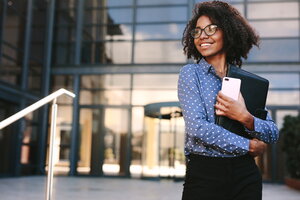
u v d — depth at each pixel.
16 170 12.56
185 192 1.46
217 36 1.54
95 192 8.53
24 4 13.31
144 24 14.40
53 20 14.92
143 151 13.57
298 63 13.27
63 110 14.30
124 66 14.24
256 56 13.55
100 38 14.62
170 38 14.13
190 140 1.44
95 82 14.38
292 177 11.00
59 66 14.64
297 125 10.28
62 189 9.05
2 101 12.12
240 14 1.63
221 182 1.38
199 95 1.45
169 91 13.82
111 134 13.94
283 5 13.72
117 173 13.63
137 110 13.91
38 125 13.99
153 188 9.84
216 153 1.40
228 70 1.50
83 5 14.91
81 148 14.04
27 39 13.36
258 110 1.50
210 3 1.59
